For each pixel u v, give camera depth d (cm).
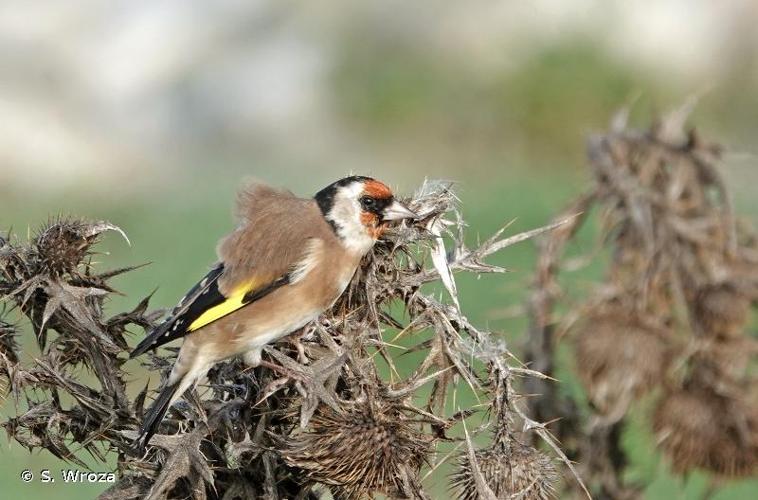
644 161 1065
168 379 799
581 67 3406
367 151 3594
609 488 1067
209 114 3825
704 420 1023
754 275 1049
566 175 3044
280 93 3847
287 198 905
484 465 790
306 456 742
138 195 2920
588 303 1063
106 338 786
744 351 1041
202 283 850
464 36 3659
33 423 791
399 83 3597
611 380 1027
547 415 1069
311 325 845
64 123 3578
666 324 1055
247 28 3997
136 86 3822
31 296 807
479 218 2406
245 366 816
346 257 840
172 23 3959
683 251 1050
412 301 812
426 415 770
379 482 750
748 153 1084
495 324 1691
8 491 1316
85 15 3928
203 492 732
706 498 1055
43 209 2797
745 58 3638
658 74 3516
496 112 3444
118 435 794
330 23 3919
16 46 3781
